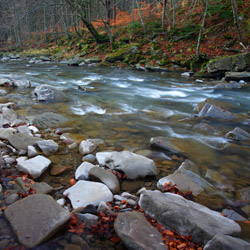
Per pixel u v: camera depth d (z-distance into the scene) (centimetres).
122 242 189
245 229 215
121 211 227
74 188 254
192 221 192
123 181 289
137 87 931
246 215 236
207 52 1295
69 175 299
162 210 207
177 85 970
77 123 497
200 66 1242
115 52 1700
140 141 414
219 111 540
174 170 321
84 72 1323
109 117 548
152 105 673
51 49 2556
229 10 1498
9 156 331
